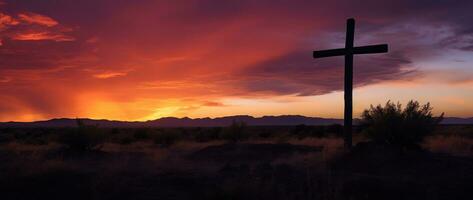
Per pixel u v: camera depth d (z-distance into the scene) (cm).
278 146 2475
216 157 2216
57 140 2630
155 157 1931
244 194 1155
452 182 1263
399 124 1802
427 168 1457
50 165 1495
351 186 1233
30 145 3011
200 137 4291
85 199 1204
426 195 1163
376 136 1869
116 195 1226
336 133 4716
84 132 2512
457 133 3225
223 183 1286
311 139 3350
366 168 1587
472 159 1541
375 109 1972
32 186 1322
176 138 3575
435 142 2178
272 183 1251
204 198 1170
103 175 1385
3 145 3027
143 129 4475
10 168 1513
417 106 1870
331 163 1706
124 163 1655
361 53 2142
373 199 1156
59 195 1241
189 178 1382
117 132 5806
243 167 1541
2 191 1287
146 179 1388
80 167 1593
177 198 1202
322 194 1166
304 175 1369
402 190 1201
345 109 2114
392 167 1540
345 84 2147
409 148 1827
